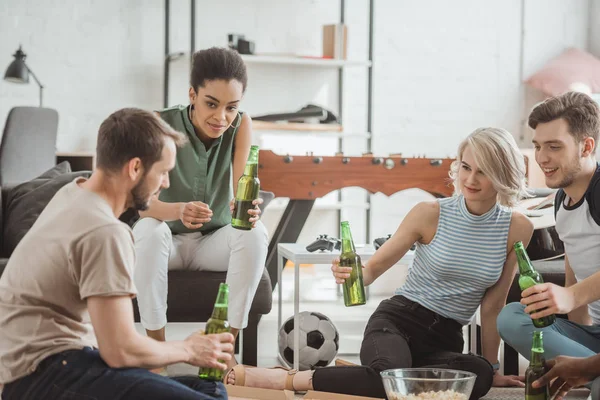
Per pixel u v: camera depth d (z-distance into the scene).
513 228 2.53
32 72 5.18
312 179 3.71
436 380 1.97
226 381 2.46
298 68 5.70
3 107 5.32
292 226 3.71
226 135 2.82
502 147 2.42
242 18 5.63
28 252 1.68
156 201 2.64
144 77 5.51
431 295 2.55
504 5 5.96
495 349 2.63
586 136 2.28
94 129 5.45
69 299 1.68
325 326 3.01
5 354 1.67
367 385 2.30
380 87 5.82
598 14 6.00
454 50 5.91
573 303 2.08
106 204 1.69
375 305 4.95
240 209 2.54
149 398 1.65
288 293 5.09
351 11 5.77
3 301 1.70
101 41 5.43
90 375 1.65
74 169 5.29
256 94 5.64
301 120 5.38
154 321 2.66
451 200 2.57
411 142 5.87
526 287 2.22
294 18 5.70
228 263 2.86
